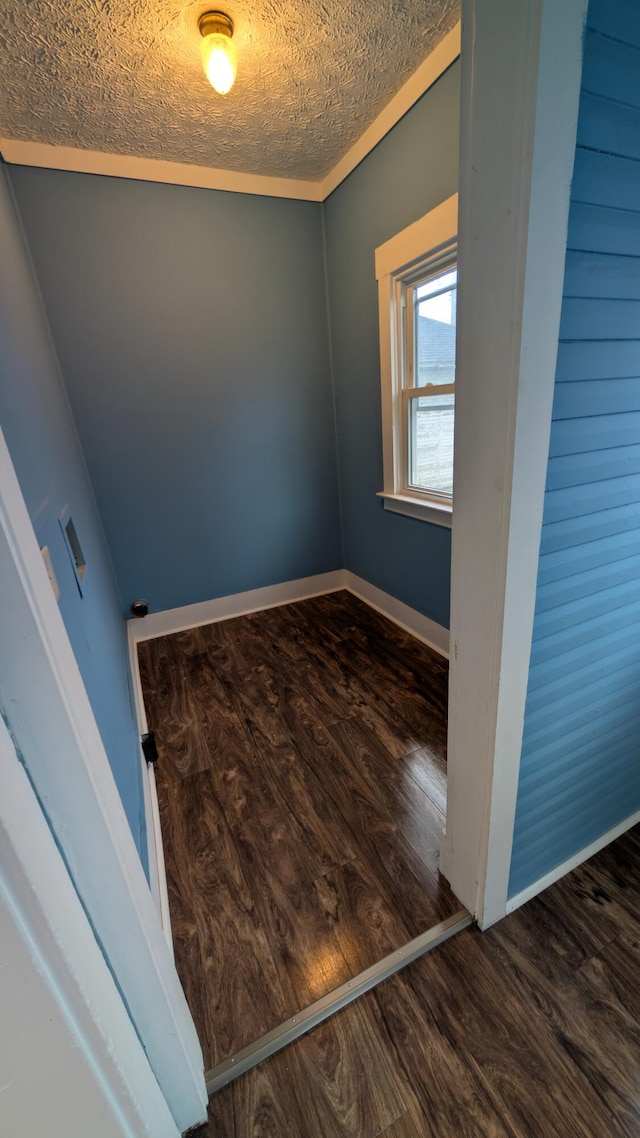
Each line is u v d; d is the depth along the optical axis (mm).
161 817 1424
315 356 2633
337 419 2777
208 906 1155
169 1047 696
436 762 1582
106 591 1861
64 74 1437
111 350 2168
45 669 446
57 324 2043
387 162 1812
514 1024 897
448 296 1834
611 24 544
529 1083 819
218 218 2197
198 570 2693
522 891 1112
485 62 540
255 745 1713
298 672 2178
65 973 448
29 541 457
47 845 455
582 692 977
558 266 594
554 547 791
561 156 545
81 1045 477
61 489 1272
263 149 1969
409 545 2328
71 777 485
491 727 861
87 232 1985
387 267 1953
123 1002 609
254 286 2367
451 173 1532
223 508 2656
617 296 693
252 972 1011
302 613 2822
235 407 2514
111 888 555
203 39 1306
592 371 710
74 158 1877
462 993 949
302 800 1459
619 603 942
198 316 2293
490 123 555
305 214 2377
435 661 2193
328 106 1692
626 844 1248
